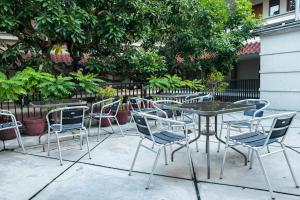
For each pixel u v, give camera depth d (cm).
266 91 836
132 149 452
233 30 979
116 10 655
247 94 962
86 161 394
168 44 890
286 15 1184
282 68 784
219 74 900
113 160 397
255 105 422
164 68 785
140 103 658
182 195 283
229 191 290
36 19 563
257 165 364
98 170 358
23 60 651
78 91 645
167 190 295
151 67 747
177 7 756
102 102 575
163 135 346
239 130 486
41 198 281
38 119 563
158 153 312
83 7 643
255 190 292
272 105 820
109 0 657
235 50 927
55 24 562
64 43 710
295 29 738
